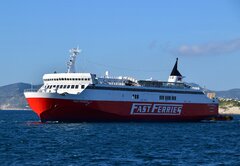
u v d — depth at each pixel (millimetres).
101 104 128750
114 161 63438
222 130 124125
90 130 109562
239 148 79938
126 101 134125
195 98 152375
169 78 153750
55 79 131500
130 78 137750
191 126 136250
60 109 123938
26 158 65000
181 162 63531
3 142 84312
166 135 101562
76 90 126938
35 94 122562
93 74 128250
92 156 67438
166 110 144750
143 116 139125
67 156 67125
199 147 80125
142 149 75812
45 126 120188
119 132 105688
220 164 62469
